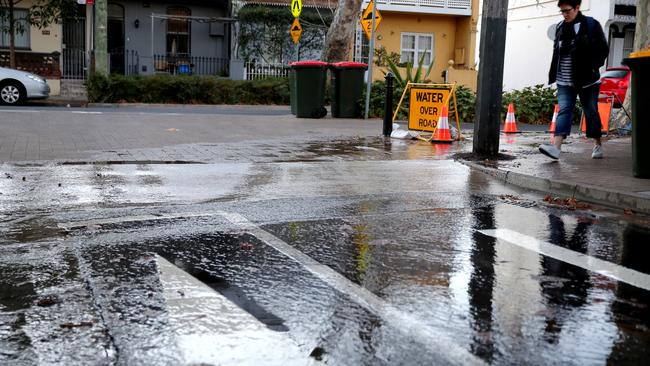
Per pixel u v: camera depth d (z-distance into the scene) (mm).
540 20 31844
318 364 3170
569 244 5531
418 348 3367
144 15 30812
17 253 4969
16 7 26375
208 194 7297
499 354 3314
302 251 5125
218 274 4527
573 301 4125
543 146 9695
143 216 6195
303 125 15453
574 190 7598
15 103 21312
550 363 3229
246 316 3768
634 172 8195
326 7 31781
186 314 3783
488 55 9930
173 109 21844
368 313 3842
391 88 13422
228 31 31562
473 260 4969
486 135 10031
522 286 4391
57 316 3746
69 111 17359
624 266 4918
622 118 16172
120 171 8625
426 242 5461
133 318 3719
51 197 6992
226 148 11039
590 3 30016
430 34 33969
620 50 31438
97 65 23266
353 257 4992
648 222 6434
